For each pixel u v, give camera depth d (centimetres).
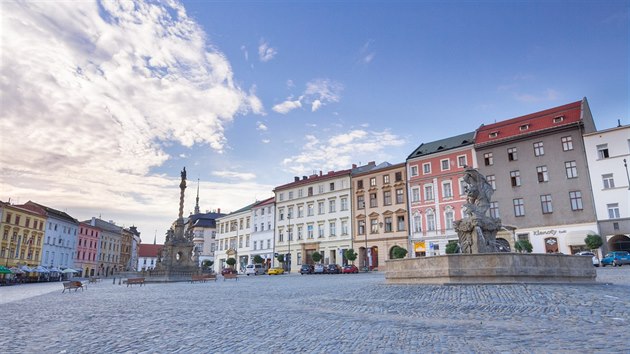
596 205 4359
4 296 2527
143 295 2242
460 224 2103
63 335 931
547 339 746
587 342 708
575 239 4369
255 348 748
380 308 1298
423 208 5622
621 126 4334
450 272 1686
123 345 801
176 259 4856
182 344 799
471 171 2136
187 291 2522
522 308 1140
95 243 9594
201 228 10631
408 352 677
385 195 6088
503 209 4959
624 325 864
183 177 5144
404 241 5725
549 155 4741
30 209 7369
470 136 5641
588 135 4522
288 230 7431
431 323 979
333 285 2508
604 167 4375
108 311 1430
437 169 5578
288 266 7281
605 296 1259
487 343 727
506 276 1606
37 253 7319
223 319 1145
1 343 839
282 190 7744
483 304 1244
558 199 4603
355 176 6512
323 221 6844
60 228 8094
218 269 9350
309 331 911
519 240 4719
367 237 6191
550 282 1633
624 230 4159
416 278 1819
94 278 4475
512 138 4981
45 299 2127
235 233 8950
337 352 696
